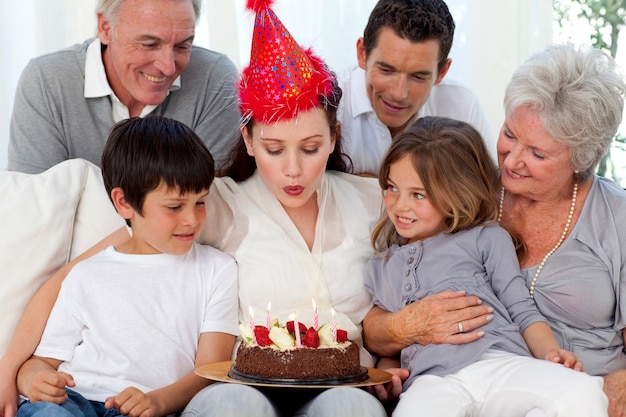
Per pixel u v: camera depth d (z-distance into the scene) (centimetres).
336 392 184
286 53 209
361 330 228
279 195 219
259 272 221
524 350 208
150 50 247
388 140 277
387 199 224
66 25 323
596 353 214
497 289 218
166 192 207
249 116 215
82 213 233
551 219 222
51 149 261
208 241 228
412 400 197
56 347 210
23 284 219
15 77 328
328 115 216
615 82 208
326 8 321
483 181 224
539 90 205
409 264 221
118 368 206
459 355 206
